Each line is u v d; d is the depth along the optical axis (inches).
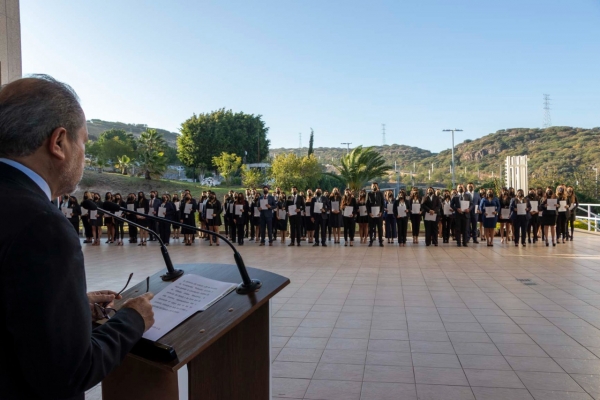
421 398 154.6
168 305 71.2
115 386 76.5
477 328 234.2
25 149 52.4
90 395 160.7
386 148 6304.1
